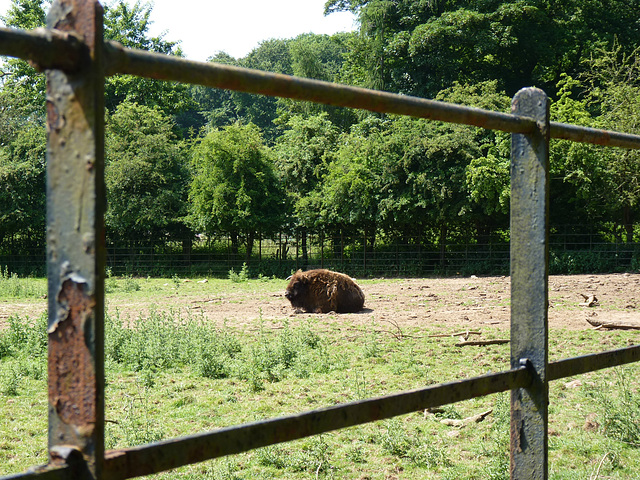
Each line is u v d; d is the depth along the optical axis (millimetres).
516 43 33906
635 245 25797
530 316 2240
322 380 7973
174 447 1436
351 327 11930
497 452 5109
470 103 26422
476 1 33281
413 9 35250
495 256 27609
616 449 5090
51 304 1305
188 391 7574
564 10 35875
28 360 9211
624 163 24703
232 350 9656
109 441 5465
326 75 41812
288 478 4801
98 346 1282
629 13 36250
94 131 1275
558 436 5586
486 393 2068
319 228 29484
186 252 32219
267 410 6695
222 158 29047
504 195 24234
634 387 6965
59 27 1310
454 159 26281
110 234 32312
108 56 1346
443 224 27891
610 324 11164
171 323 11609
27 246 33625
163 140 31188
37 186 33000
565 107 25953
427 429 5965
